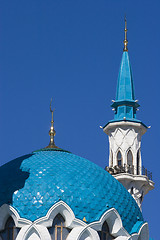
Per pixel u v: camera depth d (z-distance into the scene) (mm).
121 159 125125
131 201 100375
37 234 93375
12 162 101375
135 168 124562
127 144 125750
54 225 94250
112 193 98438
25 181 96938
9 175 98438
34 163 99750
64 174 97750
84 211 94812
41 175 97375
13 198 95562
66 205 94375
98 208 95625
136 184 123438
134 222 98750
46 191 95625
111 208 95938
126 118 126312
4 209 94938
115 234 96125
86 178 98125
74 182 96938
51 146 106375
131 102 128375
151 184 125000
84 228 93750
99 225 94562
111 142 127000
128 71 131375
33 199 95062
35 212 94250
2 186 97125
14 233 94125
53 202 94625
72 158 101500
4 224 94875
